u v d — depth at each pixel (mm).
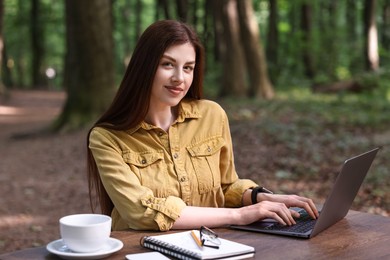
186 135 2955
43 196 8711
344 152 10594
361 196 7500
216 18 24234
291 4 31156
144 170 2828
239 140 11992
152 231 2648
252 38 20109
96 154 2807
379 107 16078
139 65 2783
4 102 27609
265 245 2436
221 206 3043
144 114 2805
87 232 2201
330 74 26578
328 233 2631
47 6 41781
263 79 20156
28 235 6691
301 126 13492
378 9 34625
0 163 11609
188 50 2785
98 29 14953
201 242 2301
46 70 45781
